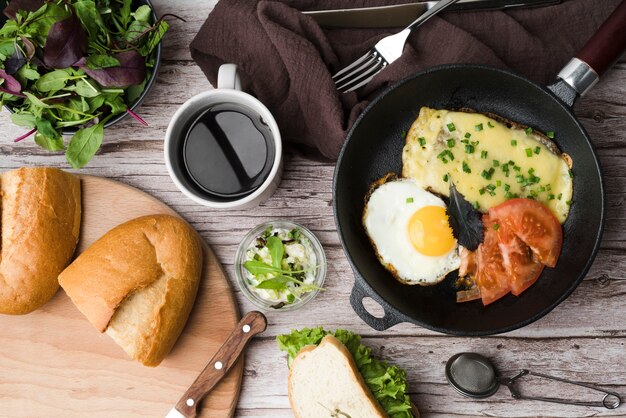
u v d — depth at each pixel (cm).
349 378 73
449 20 76
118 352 77
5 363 77
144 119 79
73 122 73
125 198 77
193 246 74
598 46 68
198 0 79
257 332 75
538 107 73
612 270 76
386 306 69
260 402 78
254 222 78
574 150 72
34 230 73
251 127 74
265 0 75
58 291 77
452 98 75
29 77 71
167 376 76
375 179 75
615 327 76
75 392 77
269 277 75
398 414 74
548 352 77
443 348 77
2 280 73
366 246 75
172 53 79
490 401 77
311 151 78
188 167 74
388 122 75
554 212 73
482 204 73
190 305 74
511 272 72
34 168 74
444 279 74
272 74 76
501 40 75
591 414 76
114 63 71
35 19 71
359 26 77
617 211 76
